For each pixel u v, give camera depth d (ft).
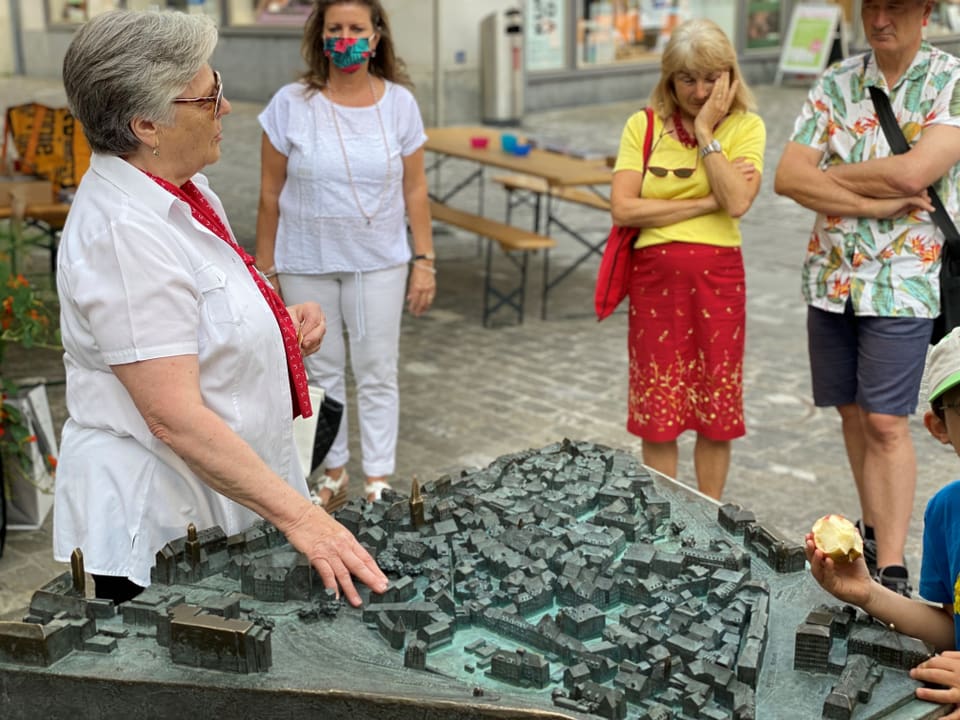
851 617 6.10
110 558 7.33
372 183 13.26
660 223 12.50
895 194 11.27
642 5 54.44
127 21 6.70
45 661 5.95
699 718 5.32
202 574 6.77
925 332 11.53
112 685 5.83
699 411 13.08
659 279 12.66
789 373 20.25
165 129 6.81
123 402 7.23
